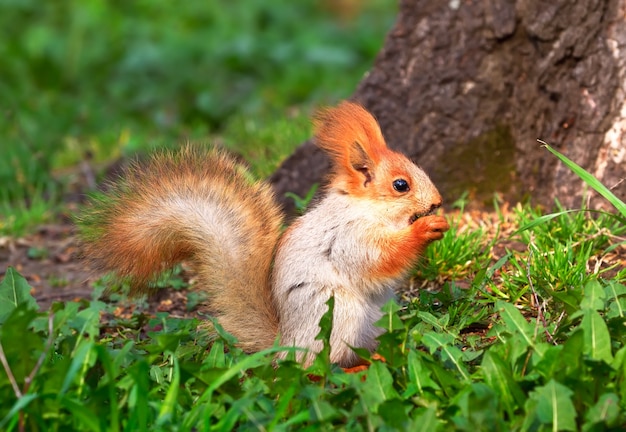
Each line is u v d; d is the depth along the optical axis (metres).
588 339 6.79
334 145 8.52
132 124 21.52
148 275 8.29
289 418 6.85
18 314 6.62
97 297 10.25
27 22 25.47
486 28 11.52
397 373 7.12
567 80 10.95
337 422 6.75
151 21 25.42
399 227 8.36
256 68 23.48
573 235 9.91
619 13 10.57
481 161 11.68
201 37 24.36
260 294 8.29
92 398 6.52
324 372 6.99
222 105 21.73
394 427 6.33
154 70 23.34
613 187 10.47
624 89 10.53
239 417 6.77
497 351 7.10
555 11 10.86
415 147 11.88
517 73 11.45
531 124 11.41
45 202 15.41
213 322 8.04
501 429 6.11
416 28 11.97
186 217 8.26
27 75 23.66
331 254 8.08
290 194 12.00
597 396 6.50
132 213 8.21
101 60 24.28
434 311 8.77
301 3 26.23
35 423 6.51
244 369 7.17
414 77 11.94
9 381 6.66
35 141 18.00
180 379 7.06
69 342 7.27
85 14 25.00
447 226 8.02
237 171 8.62
